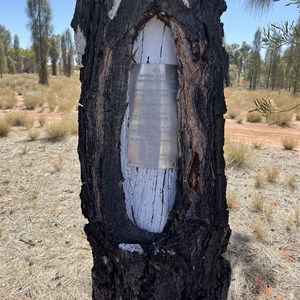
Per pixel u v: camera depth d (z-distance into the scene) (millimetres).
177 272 1021
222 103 1032
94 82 999
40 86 15578
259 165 3852
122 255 1012
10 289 1693
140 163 1034
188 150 1006
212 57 969
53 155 3936
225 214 1114
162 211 1053
